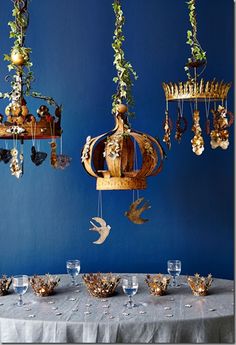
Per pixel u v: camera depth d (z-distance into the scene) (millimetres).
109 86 3012
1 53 2988
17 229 3023
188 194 3039
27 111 2043
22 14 2119
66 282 2314
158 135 3012
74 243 3039
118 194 3039
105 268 3039
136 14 3016
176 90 2230
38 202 3031
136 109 3018
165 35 3012
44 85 3016
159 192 3043
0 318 1785
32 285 2098
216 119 2174
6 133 2016
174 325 1729
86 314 1815
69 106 3020
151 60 3014
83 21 3020
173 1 3008
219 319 1765
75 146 3021
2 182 3018
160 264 3041
